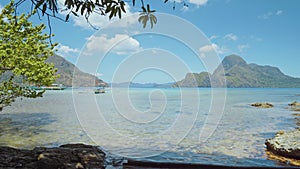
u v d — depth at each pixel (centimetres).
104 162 600
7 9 948
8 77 1087
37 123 1305
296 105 2567
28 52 1027
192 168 588
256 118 1596
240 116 1694
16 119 1455
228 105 2581
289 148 684
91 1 215
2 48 931
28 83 1069
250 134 1051
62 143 864
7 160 531
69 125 1251
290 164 618
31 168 509
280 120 1495
